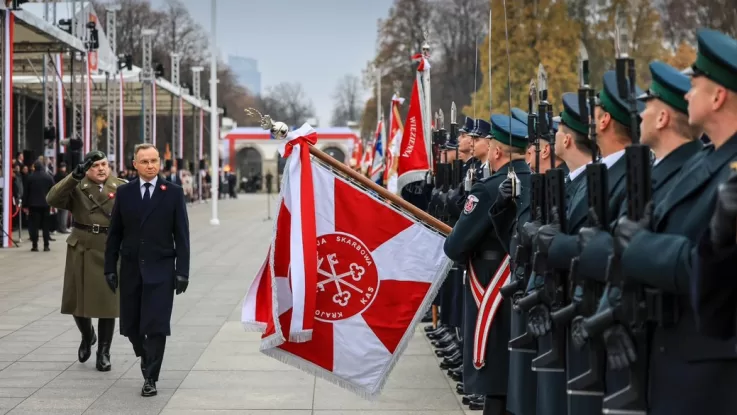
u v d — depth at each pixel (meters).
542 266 4.09
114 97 30.30
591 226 3.60
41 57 25.05
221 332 9.31
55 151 23.23
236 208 40.28
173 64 40.03
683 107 3.40
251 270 15.15
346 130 63.81
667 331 3.14
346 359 5.66
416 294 5.72
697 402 3.05
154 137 33.38
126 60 32.06
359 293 5.70
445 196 8.08
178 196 6.89
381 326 5.70
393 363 5.70
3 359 7.98
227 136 67.75
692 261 2.79
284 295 5.60
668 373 3.14
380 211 5.74
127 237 6.86
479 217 5.35
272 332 5.48
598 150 4.31
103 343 7.59
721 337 2.80
